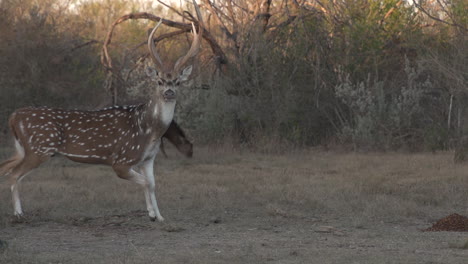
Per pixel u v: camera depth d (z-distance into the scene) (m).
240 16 26.98
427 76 25.88
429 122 25.00
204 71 26.72
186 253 7.89
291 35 26.36
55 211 11.34
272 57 25.58
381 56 26.47
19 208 10.53
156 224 10.38
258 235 9.52
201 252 7.96
